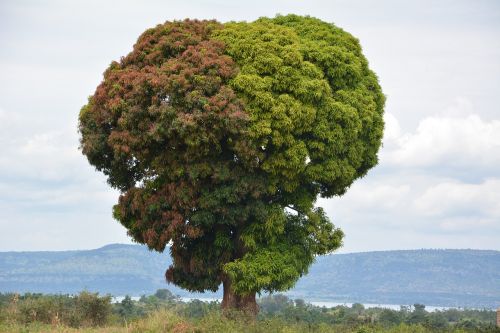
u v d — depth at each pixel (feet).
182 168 129.59
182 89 124.77
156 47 137.18
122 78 132.87
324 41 140.05
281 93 129.49
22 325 123.44
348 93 137.59
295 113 126.93
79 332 115.44
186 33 137.90
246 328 105.40
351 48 144.15
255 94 126.11
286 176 130.82
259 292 133.90
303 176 134.51
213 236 139.23
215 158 129.70
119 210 139.85
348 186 147.02
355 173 145.07
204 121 123.54
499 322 146.51
